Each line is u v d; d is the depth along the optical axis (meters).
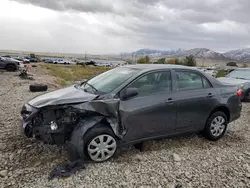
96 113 3.49
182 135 4.37
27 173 3.12
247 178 3.25
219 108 4.61
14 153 3.64
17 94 9.02
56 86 14.23
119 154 3.79
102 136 3.45
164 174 3.25
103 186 2.90
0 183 2.88
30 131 3.57
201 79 4.45
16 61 19.66
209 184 3.06
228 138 4.80
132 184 2.98
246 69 10.84
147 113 3.69
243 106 8.44
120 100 3.53
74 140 3.34
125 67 4.50
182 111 4.05
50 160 3.49
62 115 3.51
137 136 3.72
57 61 71.12
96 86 4.04
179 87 4.12
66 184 2.90
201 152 4.02
